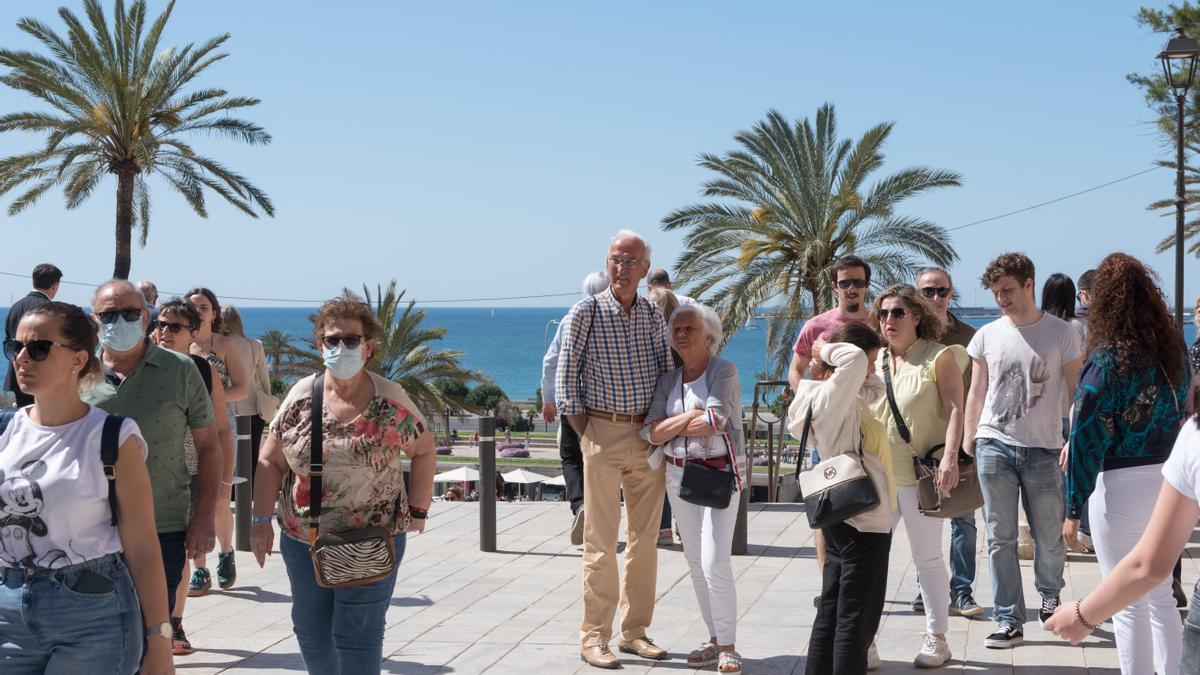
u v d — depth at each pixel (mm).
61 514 3523
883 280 30828
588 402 6207
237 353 7668
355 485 4441
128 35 29953
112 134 30281
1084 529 8258
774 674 5871
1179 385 4531
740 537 8797
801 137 31000
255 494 4574
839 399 5043
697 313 5945
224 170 31828
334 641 4477
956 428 5762
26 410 3711
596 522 6184
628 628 6328
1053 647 6109
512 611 7312
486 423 9266
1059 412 6027
